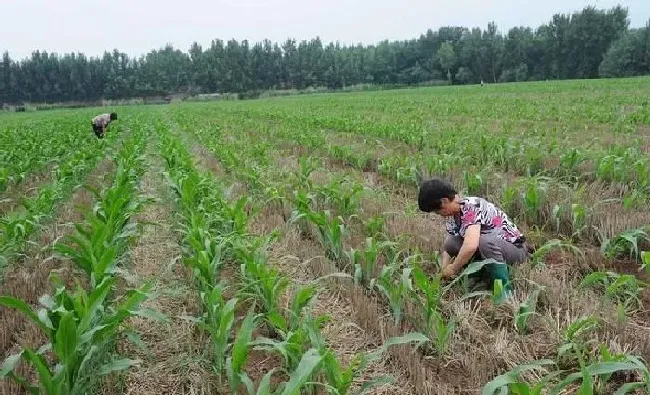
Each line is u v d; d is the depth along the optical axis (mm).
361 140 13242
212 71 92000
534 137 11258
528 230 5758
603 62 76375
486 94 37656
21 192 8609
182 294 4277
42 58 89625
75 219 6648
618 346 3242
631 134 12195
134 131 17828
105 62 92500
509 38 88250
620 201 6254
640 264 4781
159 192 8047
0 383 3059
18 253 5070
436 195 4180
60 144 12484
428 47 95875
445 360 3375
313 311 4031
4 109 82812
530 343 3496
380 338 3613
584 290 4117
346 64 96062
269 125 19062
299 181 7371
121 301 4145
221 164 10289
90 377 2955
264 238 4672
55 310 2701
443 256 4605
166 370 3324
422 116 19891
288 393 2197
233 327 3848
